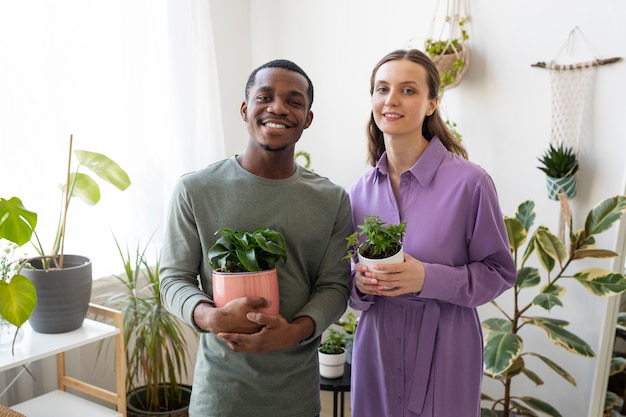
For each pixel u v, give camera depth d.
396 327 1.39
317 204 1.24
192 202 1.19
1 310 1.55
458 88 2.46
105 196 2.39
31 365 2.14
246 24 3.11
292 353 1.20
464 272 1.31
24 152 2.10
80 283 1.84
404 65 1.35
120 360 1.94
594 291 1.98
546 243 2.01
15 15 2.05
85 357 2.38
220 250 1.10
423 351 1.36
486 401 2.52
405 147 1.40
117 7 2.40
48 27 2.14
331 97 2.89
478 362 1.41
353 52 2.78
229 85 3.04
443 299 1.30
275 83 1.16
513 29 2.28
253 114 1.18
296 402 1.21
